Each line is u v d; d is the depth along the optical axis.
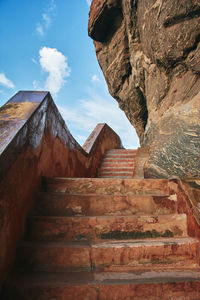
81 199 1.96
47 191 2.17
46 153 2.27
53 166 2.54
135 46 5.87
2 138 1.40
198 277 1.29
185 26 2.98
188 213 1.69
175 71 3.73
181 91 3.50
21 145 1.55
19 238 1.52
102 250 1.45
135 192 2.19
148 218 1.73
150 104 5.27
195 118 2.75
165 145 3.29
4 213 1.25
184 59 3.28
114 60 7.45
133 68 6.51
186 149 2.63
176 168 2.71
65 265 1.42
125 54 6.88
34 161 1.89
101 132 6.54
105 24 6.87
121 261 1.44
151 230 1.70
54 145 2.56
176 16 3.07
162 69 4.12
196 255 1.49
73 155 3.50
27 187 1.71
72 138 3.46
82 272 1.38
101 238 1.66
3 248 1.22
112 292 1.18
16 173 1.46
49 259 1.43
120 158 6.27
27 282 1.21
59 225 1.68
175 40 3.24
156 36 3.79
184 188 1.78
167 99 4.09
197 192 1.70
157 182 2.22
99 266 1.42
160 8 3.46
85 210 1.93
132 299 1.19
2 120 1.66
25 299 1.16
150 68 4.98
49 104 2.33
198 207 1.59
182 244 1.51
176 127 3.20
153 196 1.99
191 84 3.24
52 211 1.91
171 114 3.69
